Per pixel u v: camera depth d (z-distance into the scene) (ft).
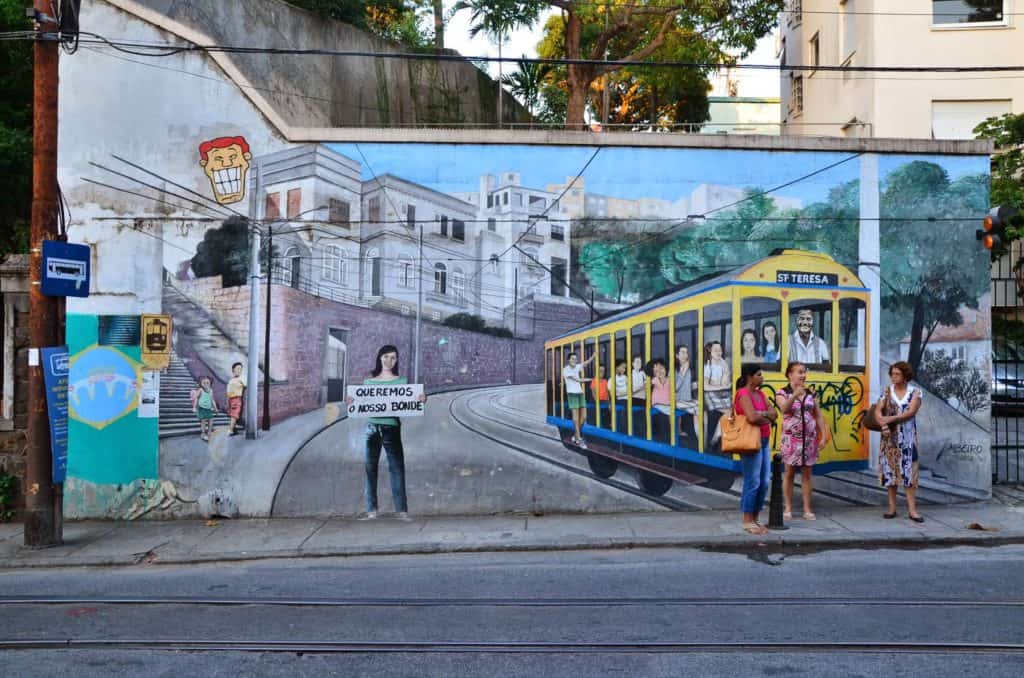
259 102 37.50
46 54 32.22
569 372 37.40
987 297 37.73
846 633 20.26
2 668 19.12
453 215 37.70
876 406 34.14
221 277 37.40
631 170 37.78
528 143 37.81
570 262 37.65
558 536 32.22
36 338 32.27
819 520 33.83
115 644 20.67
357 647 20.04
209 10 52.60
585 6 68.44
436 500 37.14
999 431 54.34
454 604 23.66
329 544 31.89
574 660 18.88
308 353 37.32
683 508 36.47
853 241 37.55
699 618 21.72
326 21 62.75
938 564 27.40
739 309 35.60
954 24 68.74
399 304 37.58
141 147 37.52
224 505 37.04
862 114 71.67
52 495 32.40
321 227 37.45
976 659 18.48
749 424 31.58
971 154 37.91
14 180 51.13
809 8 85.56
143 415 37.11
